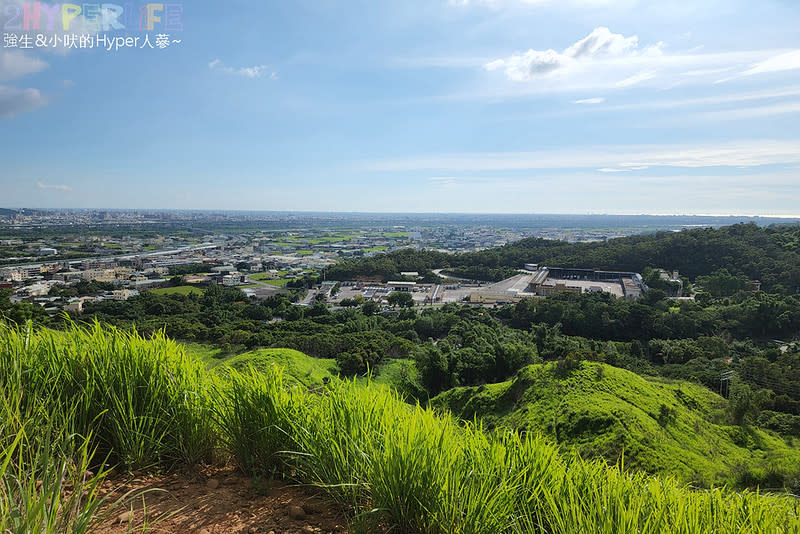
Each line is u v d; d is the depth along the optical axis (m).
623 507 2.36
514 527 2.43
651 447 20.16
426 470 2.48
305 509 2.74
